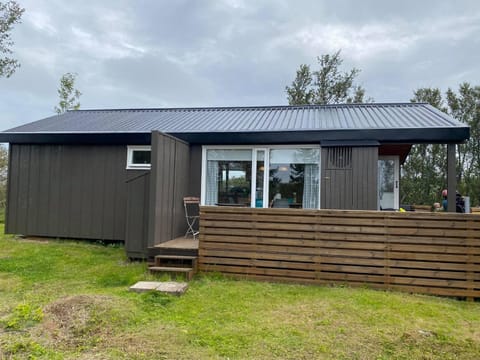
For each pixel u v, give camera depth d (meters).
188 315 3.29
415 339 2.83
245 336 2.84
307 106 8.98
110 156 7.21
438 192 18.00
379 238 4.34
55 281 4.46
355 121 6.75
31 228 7.47
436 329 3.07
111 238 7.09
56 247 6.64
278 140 6.30
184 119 8.12
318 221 4.51
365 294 4.03
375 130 5.90
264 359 2.48
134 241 5.50
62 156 7.42
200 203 6.70
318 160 6.37
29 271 4.95
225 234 4.77
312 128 6.25
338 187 6.04
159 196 5.31
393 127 5.89
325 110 8.45
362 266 4.37
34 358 2.42
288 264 4.56
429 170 18.22
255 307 3.55
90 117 9.02
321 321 3.19
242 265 4.70
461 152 18.91
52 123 8.30
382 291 4.21
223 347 2.65
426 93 19.42
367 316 3.33
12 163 7.61
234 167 6.71
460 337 2.91
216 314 3.33
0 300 3.69
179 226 6.20
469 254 4.10
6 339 2.68
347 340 2.80
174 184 5.96
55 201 7.40
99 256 5.96
